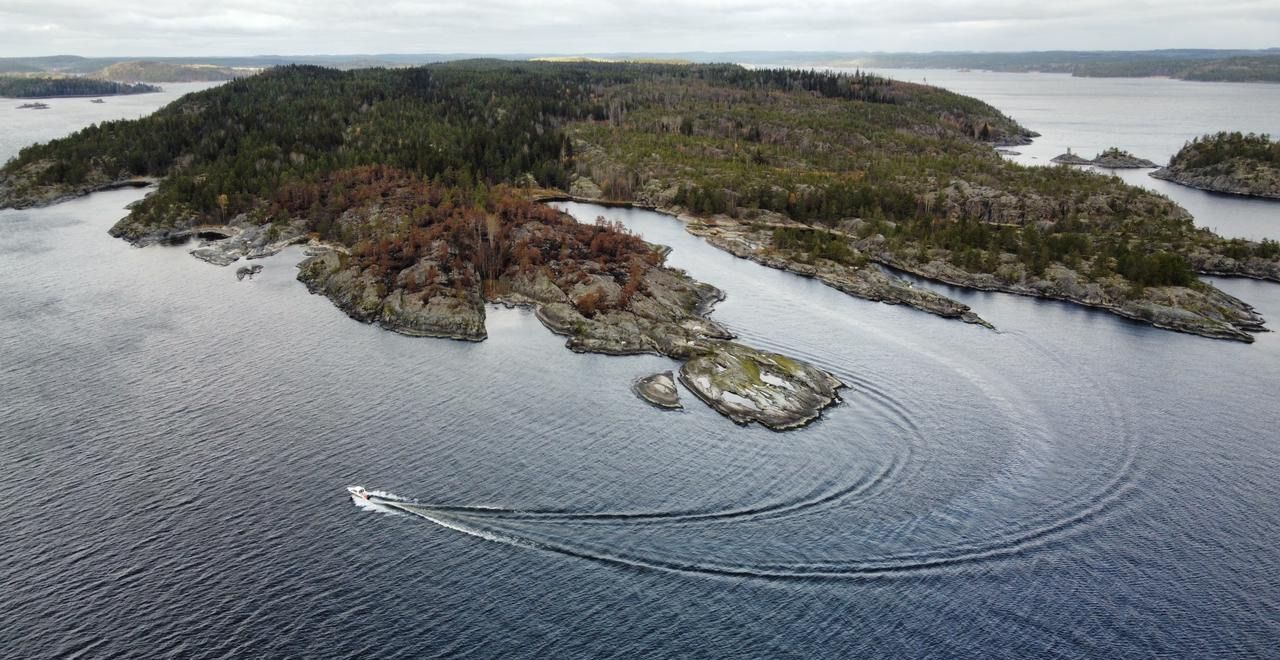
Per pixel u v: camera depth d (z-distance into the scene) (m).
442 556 85.00
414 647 72.94
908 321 159.12
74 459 100.69
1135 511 95.25
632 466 102.56
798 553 87.06
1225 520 93.62
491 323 154.25
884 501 96.50
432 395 121.38
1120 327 157.62
